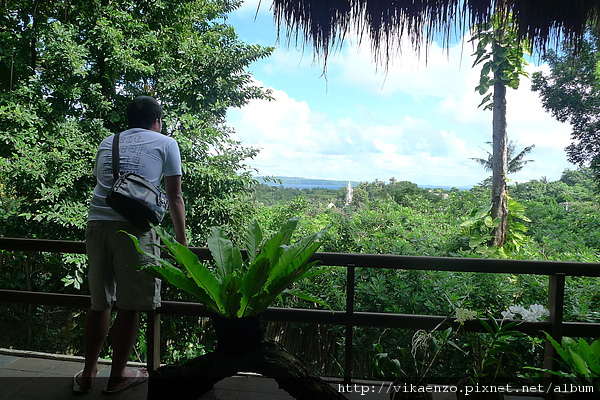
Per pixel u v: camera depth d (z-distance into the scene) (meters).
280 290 1.53
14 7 7.26
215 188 8.77
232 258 1.67
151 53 9.14
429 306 3.49
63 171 7.41
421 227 5.99
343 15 1.46
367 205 6.38
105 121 9.11
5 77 8.05
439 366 2.81
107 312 2.05
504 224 5.91
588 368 1.77
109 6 8.30
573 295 3.47
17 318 5.98
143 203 1.85
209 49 9.54
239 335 1.53
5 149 7.71
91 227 1.96
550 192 25.80
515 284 3.69
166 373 1.56
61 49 7.57
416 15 1.44
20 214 6.80
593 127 16.70
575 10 1.37
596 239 6.64
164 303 2.18
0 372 2.19
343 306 3.99
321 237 1.61
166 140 2.02
